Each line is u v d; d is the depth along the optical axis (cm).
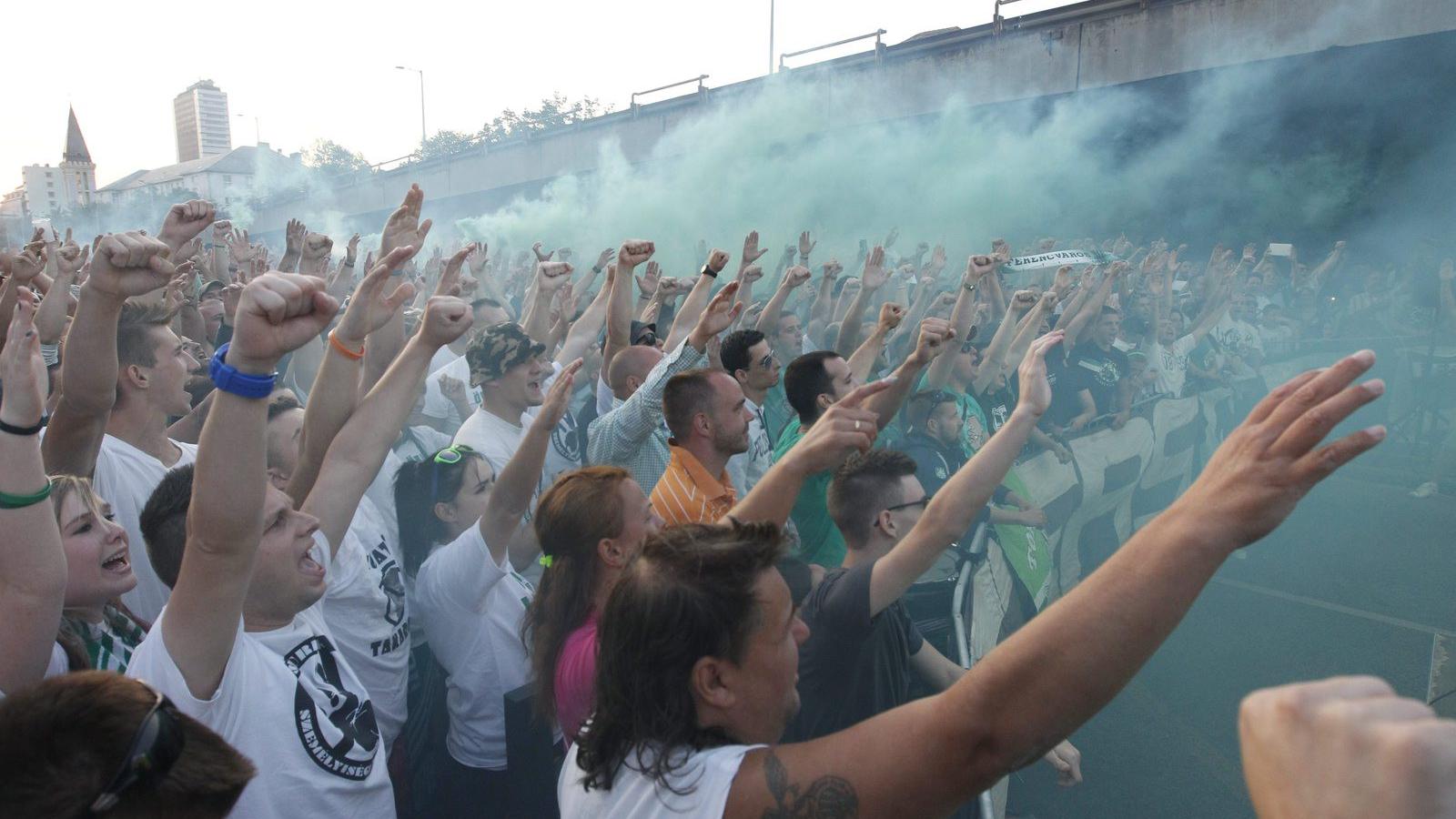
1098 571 108
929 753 113
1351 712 53
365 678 278
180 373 325
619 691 138
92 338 223
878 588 233
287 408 313
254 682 191
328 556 240
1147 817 411
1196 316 948
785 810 119
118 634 238
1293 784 55
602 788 137
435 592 289
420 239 351
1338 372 95
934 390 464
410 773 321
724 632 135
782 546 144
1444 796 48
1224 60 1659
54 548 178
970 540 426
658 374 364
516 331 418
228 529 165
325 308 157
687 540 143
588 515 224
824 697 244
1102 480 654
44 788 109
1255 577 711
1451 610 638
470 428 419
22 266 338
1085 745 474
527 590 306
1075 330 679
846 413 192
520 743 262
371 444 253
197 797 118
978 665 115
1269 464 96
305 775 194
